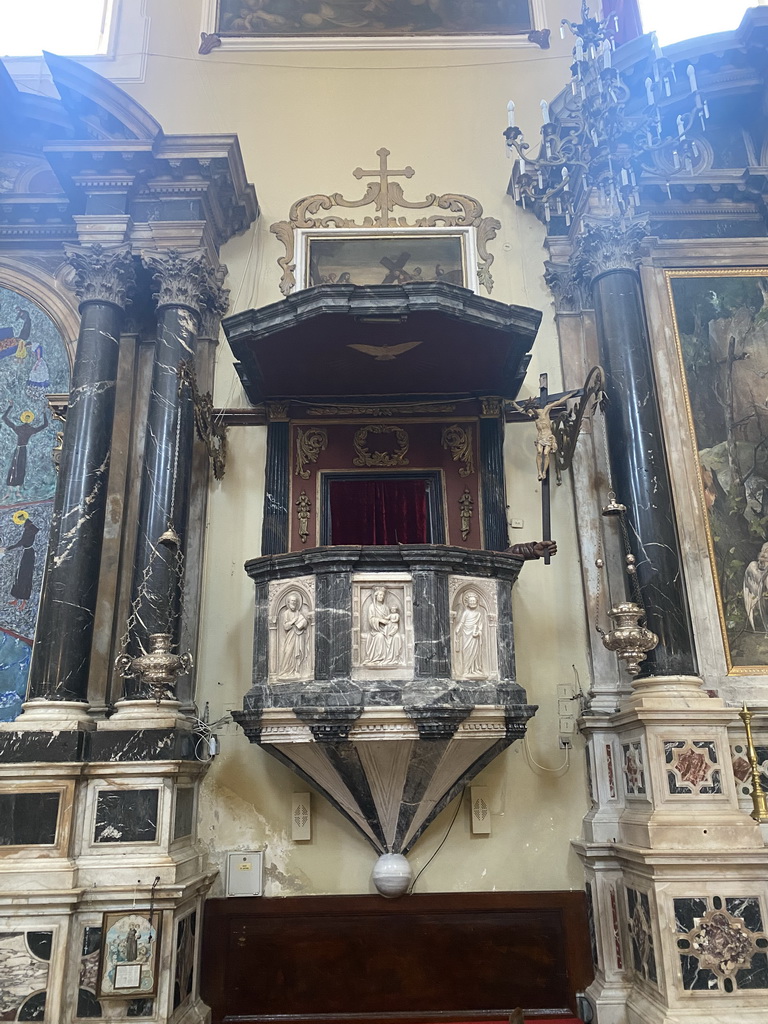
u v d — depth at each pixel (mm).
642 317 6652
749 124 7426
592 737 5828
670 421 6547
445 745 5160
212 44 7992
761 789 5129
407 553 5285
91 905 4727
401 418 6727
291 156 7602
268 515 6414
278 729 5137
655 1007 4715
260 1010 5355
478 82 7902
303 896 5594
